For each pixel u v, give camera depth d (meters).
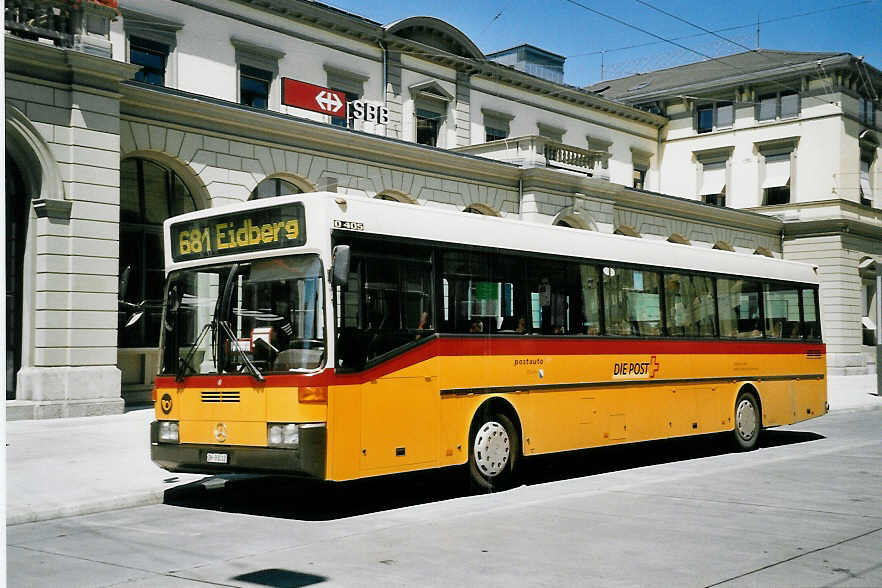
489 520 8.95
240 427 9.09
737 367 15.07
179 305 9.95
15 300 17.69
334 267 8.65
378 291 9.45
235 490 11.20
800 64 40.69
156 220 20.89
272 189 22.84
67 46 17.58
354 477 8.95
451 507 9.80
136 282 20.48
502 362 10.91
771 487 11.04
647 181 44.12
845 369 40.53
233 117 21.23
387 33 29.39
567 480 11.91
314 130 22.92
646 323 13.31
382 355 9.39
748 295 15.59
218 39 24.94
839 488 10.95
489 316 10.82
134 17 23.00
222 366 9.34
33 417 16.88
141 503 10.20
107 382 17.88
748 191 42.81
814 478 11.82
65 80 17.58
